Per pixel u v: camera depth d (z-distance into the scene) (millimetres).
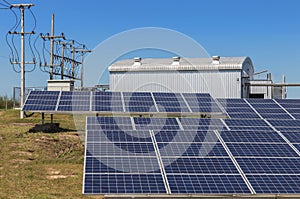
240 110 24938
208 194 13383
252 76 50688
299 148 16703
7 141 26953
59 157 25031
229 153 16031
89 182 13547
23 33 40000
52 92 28766
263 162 15406
